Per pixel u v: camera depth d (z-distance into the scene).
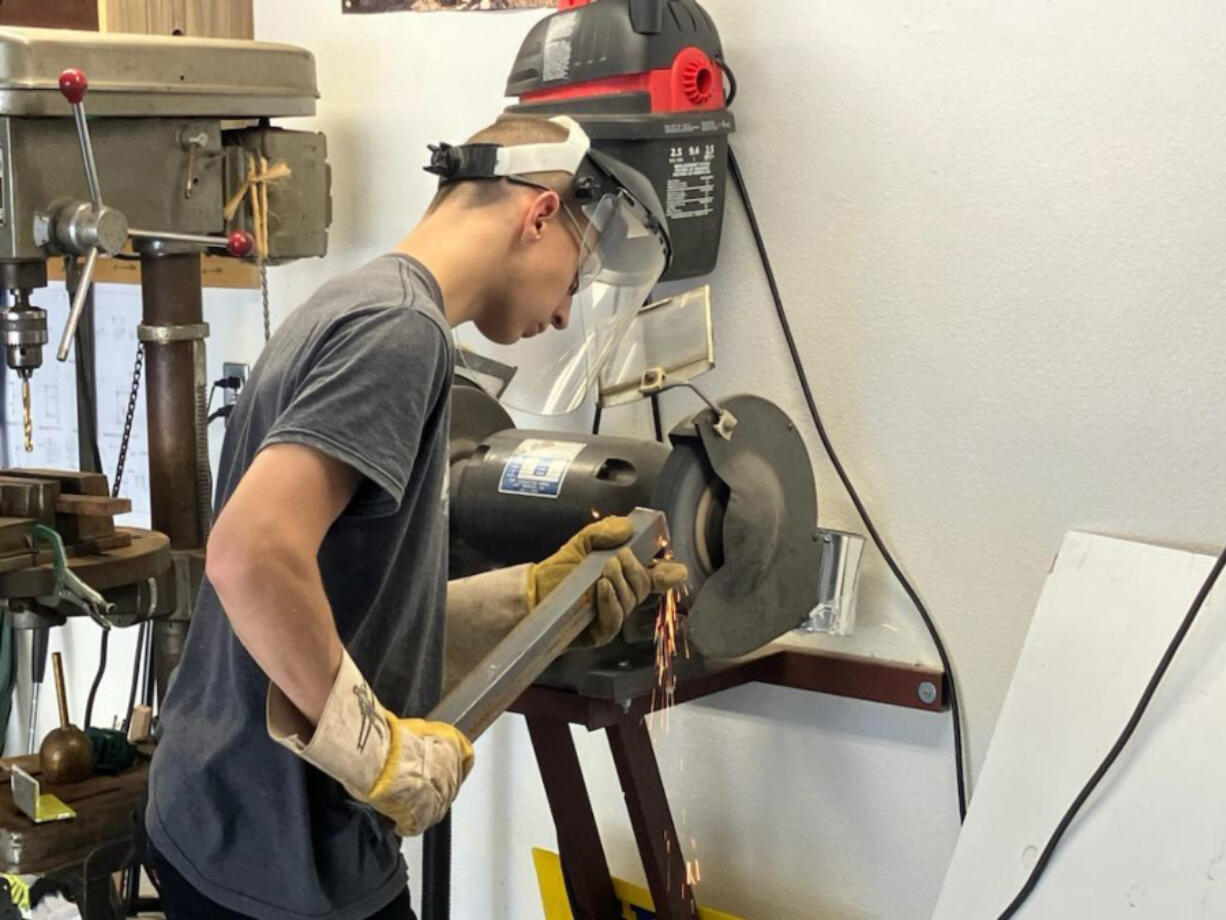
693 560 1.61
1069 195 1.67
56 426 2.79
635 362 1.77
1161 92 1.60
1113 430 1.68
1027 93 1.68
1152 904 1.44
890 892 1.90
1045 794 1.60
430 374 1.21
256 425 1.27
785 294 1.88
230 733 1.30
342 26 2.21
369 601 1.30
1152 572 1.59
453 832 2.30
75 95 1.56
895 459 1.83
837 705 1.91
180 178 1.84
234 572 1.09
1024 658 1.67
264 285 2.01
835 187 1.82
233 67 1.89
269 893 1.30
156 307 1.88
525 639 1.36
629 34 1.73
